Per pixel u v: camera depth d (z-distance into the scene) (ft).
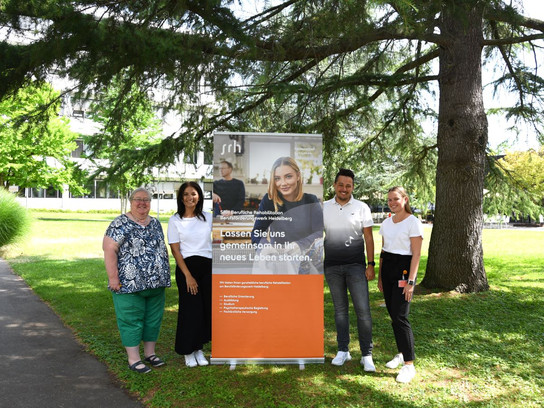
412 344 13.48
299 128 22.30
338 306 14.53
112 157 24.88
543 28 23.97
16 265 35.99
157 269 13.91
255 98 24.12
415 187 35.06
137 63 16.29
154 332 14.47
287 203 14.35
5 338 17.46
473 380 13.42
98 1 14.56
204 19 15.75
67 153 91.35
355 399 12.08
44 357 15.34
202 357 14.75
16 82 16.72
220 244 14.30
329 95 20.71
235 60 18.78
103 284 28.32
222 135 14.16
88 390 12.72
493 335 17.87
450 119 24.27
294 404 11.77
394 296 13.61
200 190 14.84
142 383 13.03
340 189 14.20
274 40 19.77
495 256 43.39
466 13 17.72
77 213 122.52
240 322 14.40
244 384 13.02
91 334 17.74
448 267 24.70
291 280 14.44
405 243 13.56
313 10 18.19
